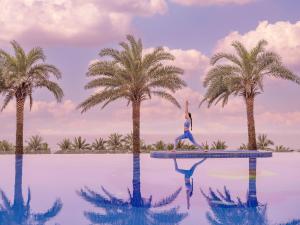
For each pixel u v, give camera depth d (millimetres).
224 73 23844
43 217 6508
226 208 7215
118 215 6641
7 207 7332
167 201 7863
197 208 7203
